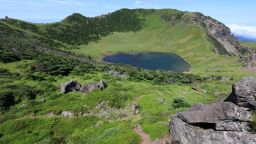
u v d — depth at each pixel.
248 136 27.72
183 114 32.97
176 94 78.44
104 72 123.12
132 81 107.12
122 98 67.94
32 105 73.00
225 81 170.00
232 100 30.30
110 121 57.41
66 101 70.75
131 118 57.59
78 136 51.44
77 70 116.62
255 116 28.05
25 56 139.75
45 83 92.12
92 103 65.25
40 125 57.97
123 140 40.97
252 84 28.80
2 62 123.75
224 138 28.95
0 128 57.03
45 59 142.75
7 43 163.88
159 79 133.88
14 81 93.31
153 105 64.25
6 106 73.88
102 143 43.78
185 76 183.38
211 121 30.44
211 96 87.00
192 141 31.08
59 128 56.19
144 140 40.72
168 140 39.72
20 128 57.16
